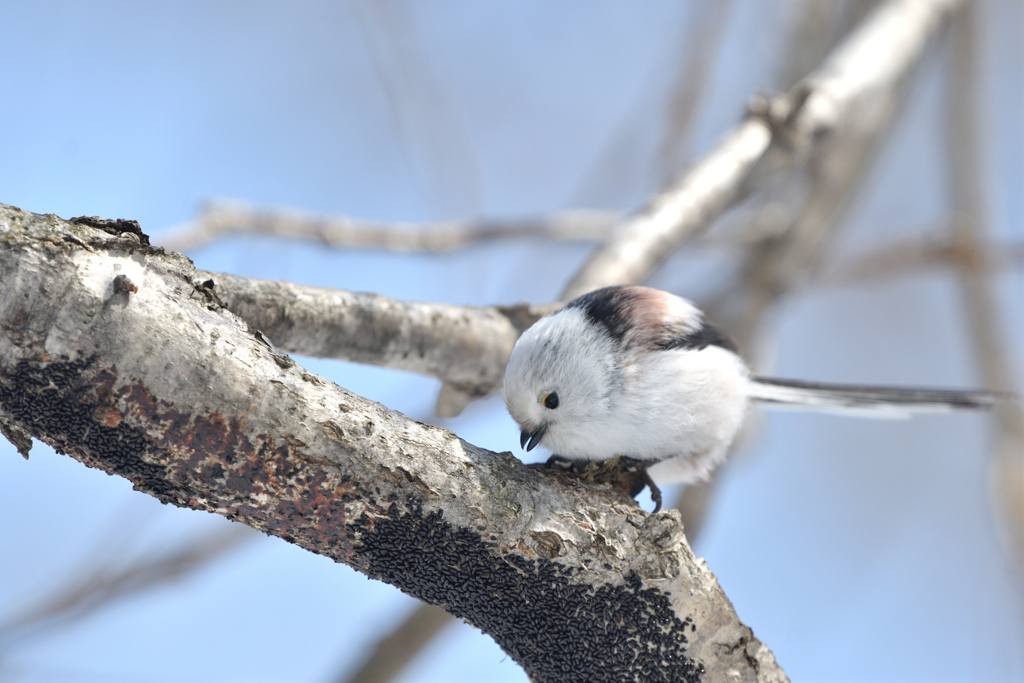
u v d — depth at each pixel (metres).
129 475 3.21
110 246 3.21
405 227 3.38
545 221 3.41
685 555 3.23
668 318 3.31
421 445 3.22
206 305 3.22
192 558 3.37
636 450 3.31
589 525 3.23
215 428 3.21
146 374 3.21
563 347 3.30
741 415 3.32
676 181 3.35
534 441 3.31
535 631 3.23
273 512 3.22
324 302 3.28
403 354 3.29
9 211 3.21
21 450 3.21
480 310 3.31
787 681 3.23
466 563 3.22
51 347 3.21
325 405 3.22
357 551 3.22
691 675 3.23
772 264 3.44
